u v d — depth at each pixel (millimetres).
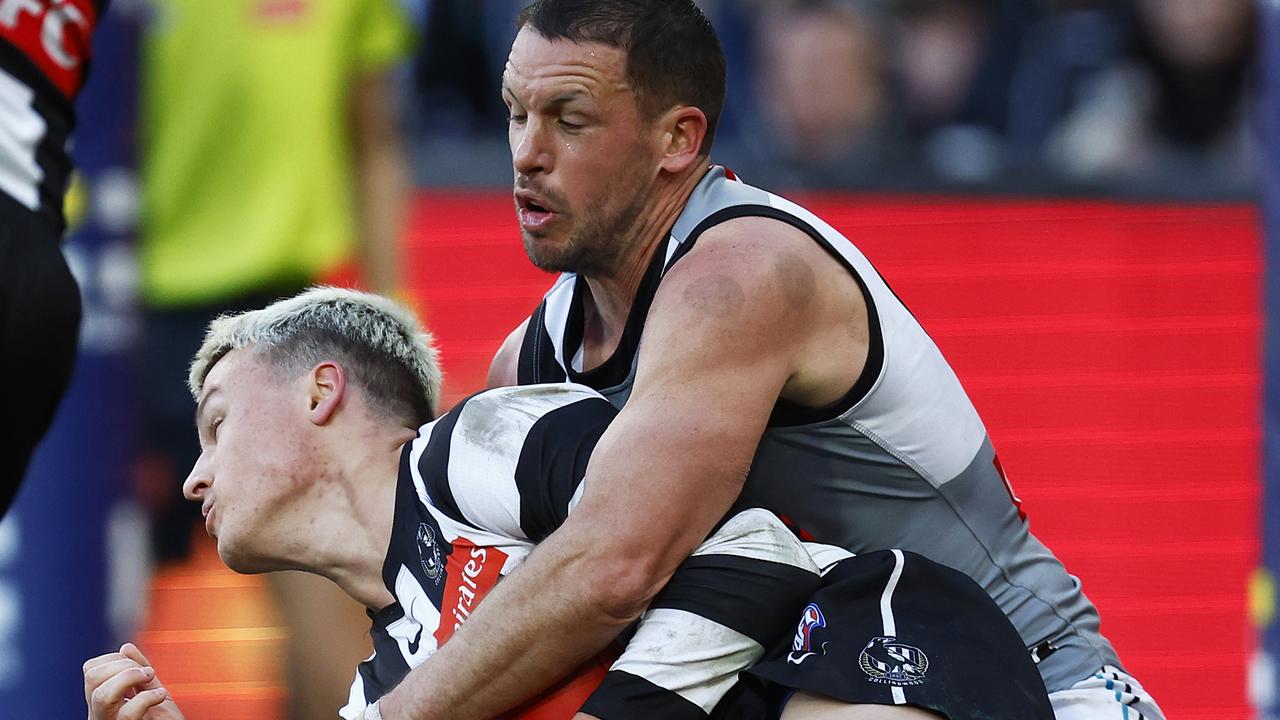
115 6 12742
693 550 7352
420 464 7793
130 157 12922
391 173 14148
